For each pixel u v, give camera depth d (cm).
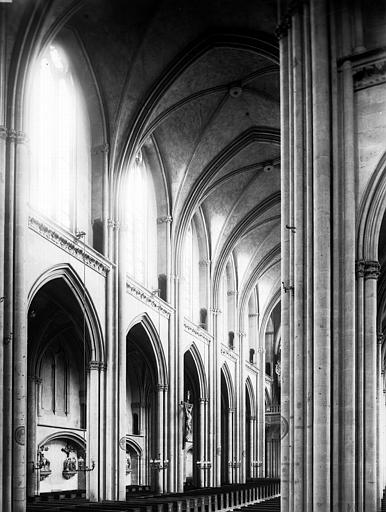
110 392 2764
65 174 2714
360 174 1884
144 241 3384
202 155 3519
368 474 1781
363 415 1795
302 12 2012
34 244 2308
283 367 1850
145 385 3988
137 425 3928
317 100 1891
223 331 4638
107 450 2714
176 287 3572
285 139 2014
